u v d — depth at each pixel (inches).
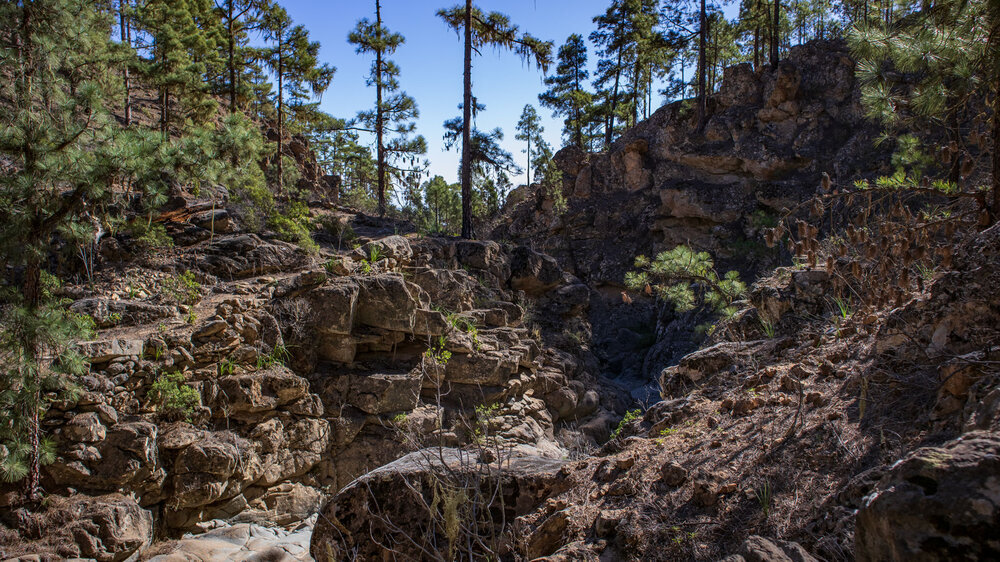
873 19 212.5
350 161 1691.7
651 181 1215.6
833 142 999.0
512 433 521.3
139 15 852.0
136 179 358.9
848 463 122.9
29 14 332.5
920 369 142.2
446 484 147.6
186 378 410.6
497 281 745.0
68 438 343.0
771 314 250.4
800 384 148.8
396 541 157.5
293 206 728.3
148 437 362.3
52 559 300.2
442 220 1520.7
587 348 805.9
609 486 152.5
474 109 1254.9
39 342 321.4
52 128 322.3
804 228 190.9
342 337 500.1
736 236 1019.3
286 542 374.9
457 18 869.8
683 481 140.6
